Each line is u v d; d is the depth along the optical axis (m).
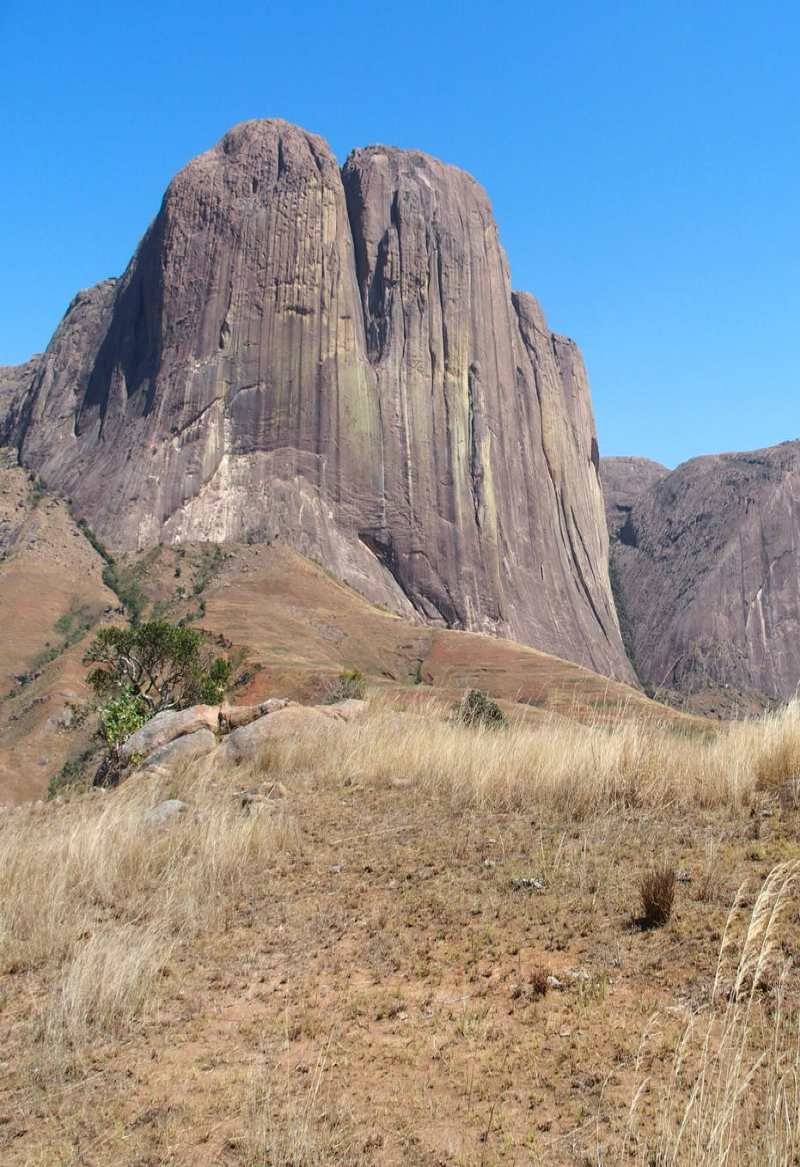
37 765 70.44
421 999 5.06
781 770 8.08
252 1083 4.31
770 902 5.27
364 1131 3.79
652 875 5.72
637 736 9.66
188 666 35.19
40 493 146.88
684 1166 3.21
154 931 6.57
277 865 7.98
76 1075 4.68
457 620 143.75
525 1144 3.57
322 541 137.50
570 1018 4.56
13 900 7.29
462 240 168.38
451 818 8.74
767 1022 4.13
